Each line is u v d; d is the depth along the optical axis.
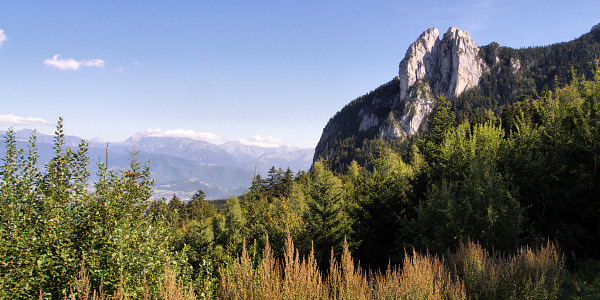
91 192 7.43
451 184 17.36
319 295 5.02
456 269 9.50
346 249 6.21
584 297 8.98
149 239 8.04
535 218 14.90
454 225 13.68
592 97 15.09
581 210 13.92
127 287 6.52
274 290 4.60
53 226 6.43
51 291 6.12
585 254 13.36
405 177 27.58
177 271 7.79
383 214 24.08
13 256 5.64
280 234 24.52
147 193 8.65
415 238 16.75
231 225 38.78
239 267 4.83
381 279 6.71
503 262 9.54
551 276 9.05
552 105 18.64
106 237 6.84
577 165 14.42
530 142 16.84
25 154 6.80
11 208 5.93
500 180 14.02
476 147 20.30
